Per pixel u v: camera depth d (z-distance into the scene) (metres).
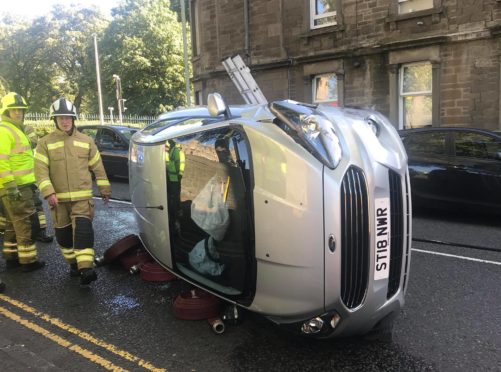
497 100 10.98
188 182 3.74
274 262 3.08
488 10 10.84
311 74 13.98
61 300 4.42
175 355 3.39
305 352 3.40
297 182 2.95
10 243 5.33
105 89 51.38
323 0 13.67
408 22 12.09
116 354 3.42
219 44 16.05
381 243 3.06
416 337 3.61
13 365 3.27
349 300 3.02
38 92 55.62
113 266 5.33
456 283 4.72
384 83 12.65
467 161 7.34
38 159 4.60
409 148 7.91
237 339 3.61
